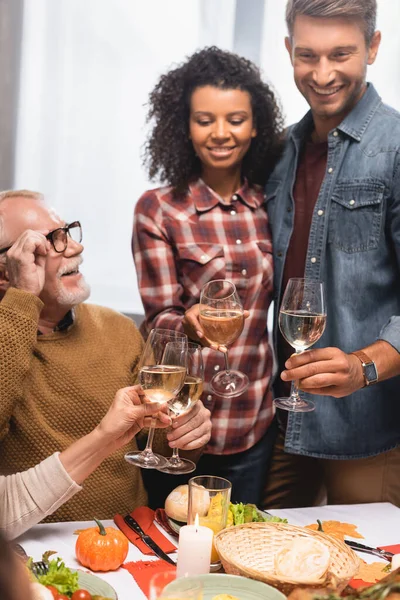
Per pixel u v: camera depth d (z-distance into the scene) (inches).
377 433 86.9
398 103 130.6
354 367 72.3
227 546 55.7
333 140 87.0
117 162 134.0
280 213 92.2
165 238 92.9
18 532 61.1
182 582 44.6
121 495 75.7
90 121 133.3
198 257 91.0
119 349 81.4
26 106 132.4
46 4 130.9
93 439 62.0
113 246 135.3
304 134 91.7
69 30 131.4
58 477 61.1
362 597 42.7
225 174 93.1
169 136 94.1
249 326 91.4
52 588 48.9
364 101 87.6
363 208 84.7
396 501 89.5
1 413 67.1
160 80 95.7
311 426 87.7
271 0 130.1
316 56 83.4
